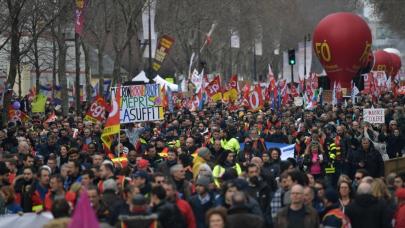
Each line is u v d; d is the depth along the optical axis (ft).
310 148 135.03
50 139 144.87
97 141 152.46
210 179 89.51
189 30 462.19
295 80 442.09
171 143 150.30
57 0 259.80
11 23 205.36
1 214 88.58
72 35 342.64
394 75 424.87
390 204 86.43
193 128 165.89
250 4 553.64
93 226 57.93
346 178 88.79
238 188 81.15
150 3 318.04
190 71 446.19
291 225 76.43
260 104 212.64
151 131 171.12
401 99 291.99
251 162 95.76
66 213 68.90
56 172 111.55
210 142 144.56
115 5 323.98
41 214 85.51
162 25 438.81
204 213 84.23
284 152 151.74
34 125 188.03
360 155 133.18
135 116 139.33
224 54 579.48
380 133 162.91
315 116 204.44
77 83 278.05
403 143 162.91
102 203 81.10
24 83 436.76
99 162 105.09
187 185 89.86
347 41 313.53
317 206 87.56
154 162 121.90
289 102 285.64
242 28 572.51
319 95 275.18
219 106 257.14
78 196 81.97
